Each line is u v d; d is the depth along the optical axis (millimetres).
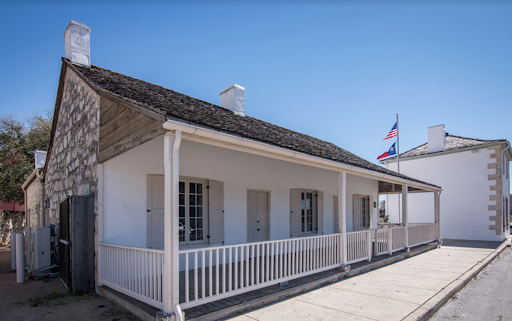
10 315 4586
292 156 5594
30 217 13781
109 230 5789
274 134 7121
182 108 5508
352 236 7688
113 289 5297
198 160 7293
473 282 7055
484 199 15508
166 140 3949
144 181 6371
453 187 16422
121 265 4980
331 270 7023
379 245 10617
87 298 5375
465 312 5074
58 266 7625
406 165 18125
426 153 17500
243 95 9844
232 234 7898
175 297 3836
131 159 6211
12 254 8531
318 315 4555
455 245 13305
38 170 10945
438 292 5832
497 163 15266
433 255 10398
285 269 5641
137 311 4383
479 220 15539
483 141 16266
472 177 15898
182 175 6949
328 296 5508
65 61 7633
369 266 7855
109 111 5527
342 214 7195
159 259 4086
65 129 8414
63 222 6605
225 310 4383
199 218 7250
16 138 20031
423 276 7156
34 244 7539
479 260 9422
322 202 10789
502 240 15141
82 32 7773
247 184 8383
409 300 5320
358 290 5918
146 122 4316
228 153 7992
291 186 9703
